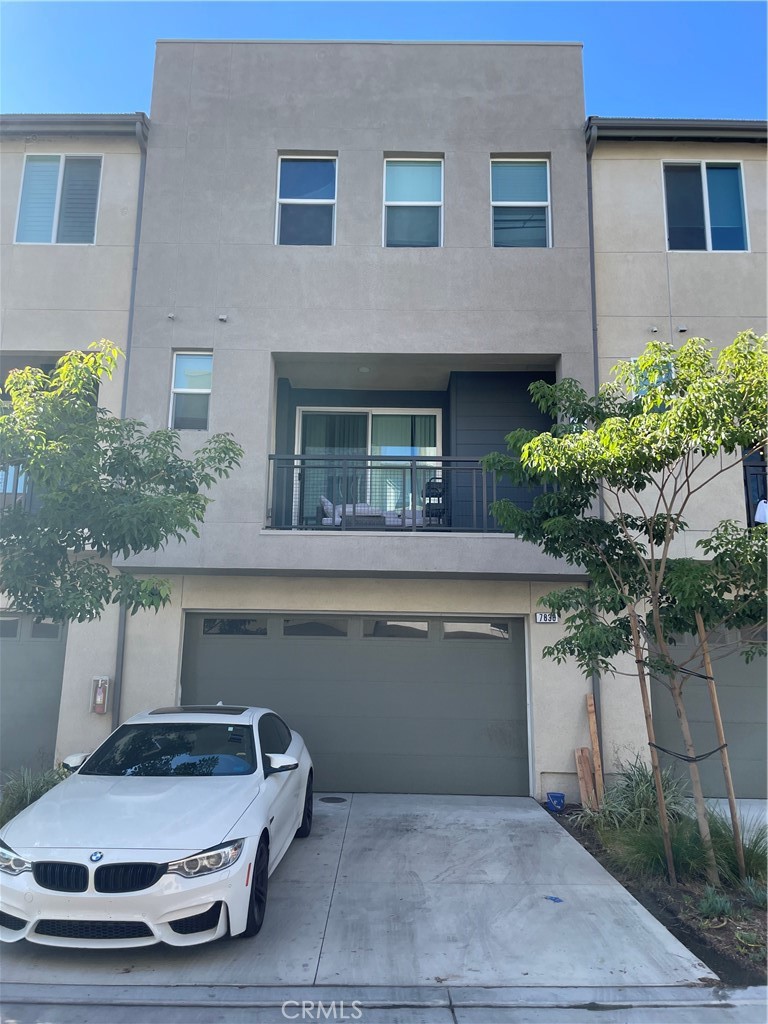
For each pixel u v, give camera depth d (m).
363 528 9.62
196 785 5.54
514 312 9.59
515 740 9.45
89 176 10.28
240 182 9.91
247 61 10.31
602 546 6.68
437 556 8.94
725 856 6.22
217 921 4.71
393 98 10.24
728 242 10.12
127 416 9.31
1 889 4.67
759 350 5.84
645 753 9.15
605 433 5.87
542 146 10.12
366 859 6.81
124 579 6.09
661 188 10.14
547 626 9.44
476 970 4.70
